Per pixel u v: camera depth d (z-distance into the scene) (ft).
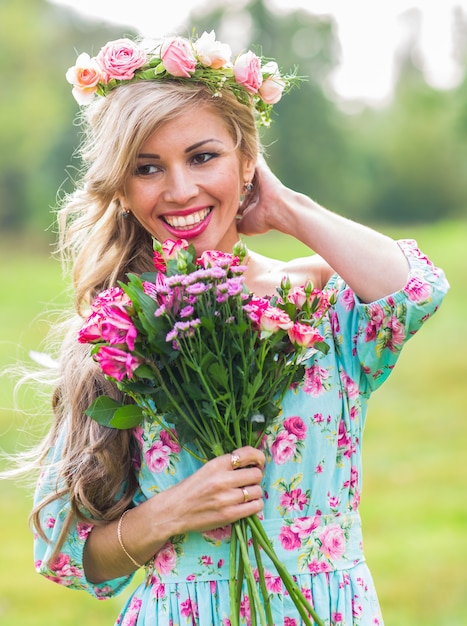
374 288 8.57
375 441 34.96
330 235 8.80
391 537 23.15
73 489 8.77
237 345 7.64
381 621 8.66
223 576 8.40
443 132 169.37
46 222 140.67
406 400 42.34
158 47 8.69
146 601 8.60
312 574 8.36
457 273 82.07
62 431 9.03
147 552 8.48
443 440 34.65
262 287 9.24
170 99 8.31
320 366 8.59
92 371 8.87
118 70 8.50
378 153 172.14
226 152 8.55
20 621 18.07
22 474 9.52
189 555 8.45
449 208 170.50
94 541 8.81
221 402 7.82
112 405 8.16
